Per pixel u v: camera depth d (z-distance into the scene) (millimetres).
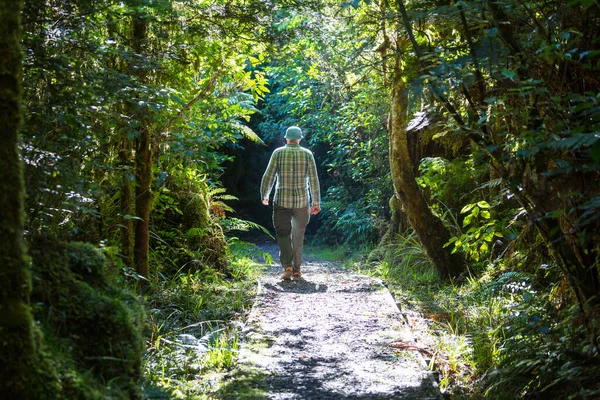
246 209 19297
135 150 6703
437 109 4676
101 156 5762
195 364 4719
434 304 7066
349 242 14594
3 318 2383
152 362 4668
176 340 5250
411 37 4227
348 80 9562
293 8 6469
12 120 2447
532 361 4078
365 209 14211
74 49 4719
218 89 7824
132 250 6918
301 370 4574
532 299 5223
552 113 3887
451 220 9430
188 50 6648
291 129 9156
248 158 19469
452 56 4492
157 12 5965
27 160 3727
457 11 3855
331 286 8430
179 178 8578
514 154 3867
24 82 4094
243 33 6574
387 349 5125
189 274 7914
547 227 3994
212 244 9016
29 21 4301
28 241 3068
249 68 16656
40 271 2939
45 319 2824
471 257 8227
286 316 6355
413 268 9258
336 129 15297
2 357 2371
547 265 5512
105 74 4707
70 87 4336
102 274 3361
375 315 6387
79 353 2877
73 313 2949
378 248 11258
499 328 5285
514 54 3807
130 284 6578
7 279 2400
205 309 6594
